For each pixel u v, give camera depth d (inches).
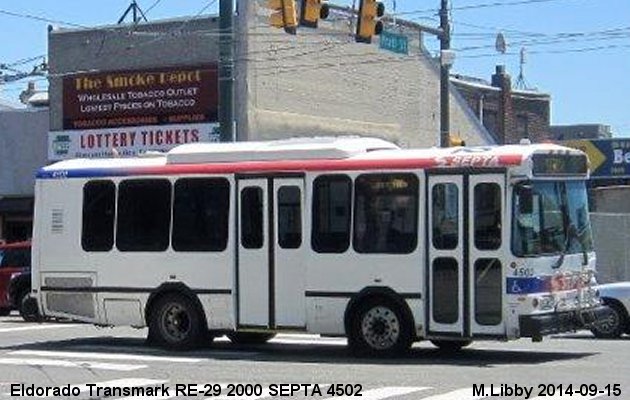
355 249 717.3
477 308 682.8
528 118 2336.4
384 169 713.6
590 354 741.9
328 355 749.3
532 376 616.7
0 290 1203.2
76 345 837.8
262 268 745.6
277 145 753.6
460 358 719.7
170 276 777.6
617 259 1310.3
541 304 676.7
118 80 1502.2
